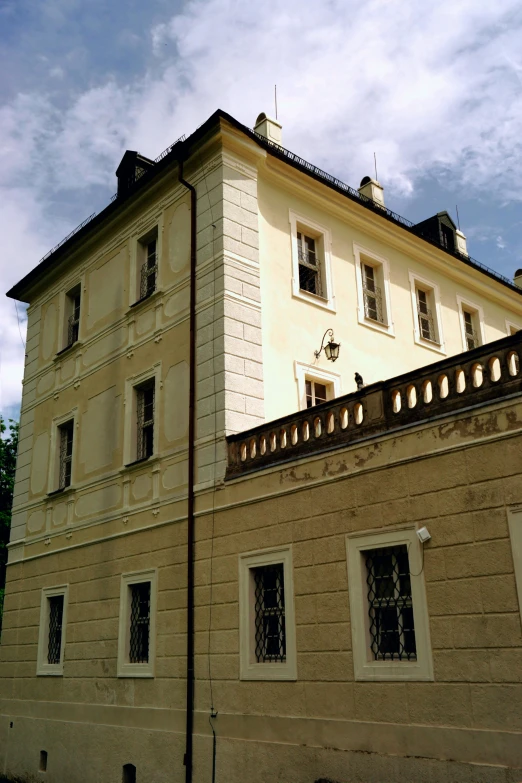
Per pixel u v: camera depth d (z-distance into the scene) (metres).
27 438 21.14
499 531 9.34
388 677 10.20
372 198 20.84
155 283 17.09
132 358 17.30
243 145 15.87
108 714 15.38
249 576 12.84
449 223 23.14
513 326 23.47
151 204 17.80
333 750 10.68
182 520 14.58
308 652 11.42
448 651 9.58
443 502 10.05
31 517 19.98
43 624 18.36
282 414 15.17
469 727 9.16
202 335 15.16
